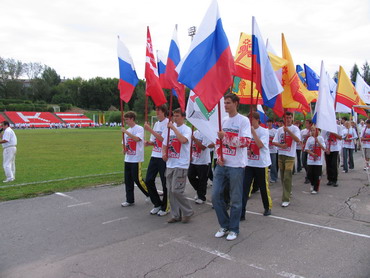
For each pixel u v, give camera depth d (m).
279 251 4.37
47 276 3.71
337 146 8.65
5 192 7.52
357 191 8.12
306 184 9.08
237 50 6.92
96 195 7.45
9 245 4.57
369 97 10.73
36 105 80.06
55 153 16.47
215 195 4.82
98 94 93.38
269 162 5.84
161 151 5.98
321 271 3.79
